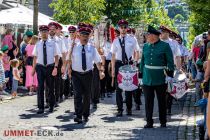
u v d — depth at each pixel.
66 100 20.42
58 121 14.66
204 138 10.86
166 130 13.31
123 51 16.06
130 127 13.81
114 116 16.00
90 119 15.23
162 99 13.81
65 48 17.86
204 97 10.20
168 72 13.60
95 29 19.08
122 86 15.75
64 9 43.91
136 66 16.22
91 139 11.94
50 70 16.48
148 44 13.76
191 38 48.84
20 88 24.53
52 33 17.70
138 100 17.73
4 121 14.45
